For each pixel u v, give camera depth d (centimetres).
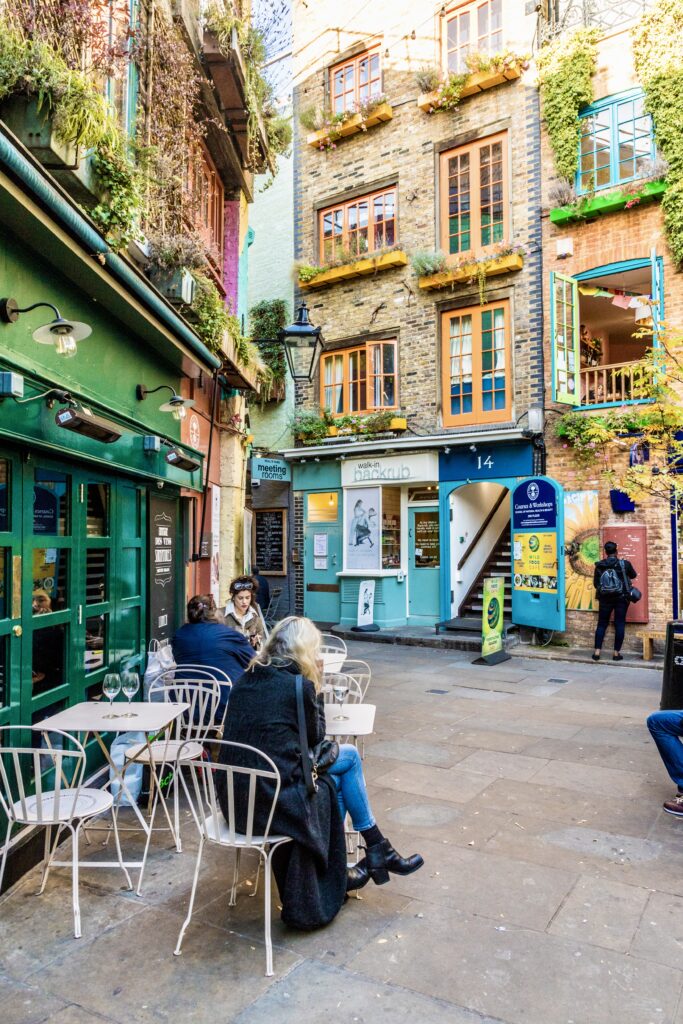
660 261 1167
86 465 560
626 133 1225
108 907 377
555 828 482
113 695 452
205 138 893
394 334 1508
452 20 1441
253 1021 285
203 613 594
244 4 926
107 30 530
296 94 1672
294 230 1673
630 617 1164
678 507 825
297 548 1636
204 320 752
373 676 1043
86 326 403
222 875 414
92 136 438
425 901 383
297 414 1612
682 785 507
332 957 329
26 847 414
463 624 1383
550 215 1284
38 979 313
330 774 373
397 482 1463
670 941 343
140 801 527
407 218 1490
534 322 1315
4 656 431
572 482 1252
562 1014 289
